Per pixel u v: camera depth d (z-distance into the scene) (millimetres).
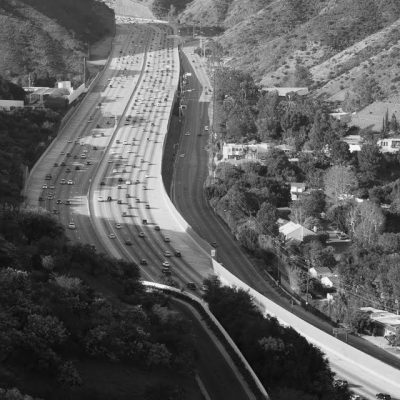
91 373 132250
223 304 188625
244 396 148500
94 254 182375
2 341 125312
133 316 151625
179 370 143250
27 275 150625
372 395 185250
